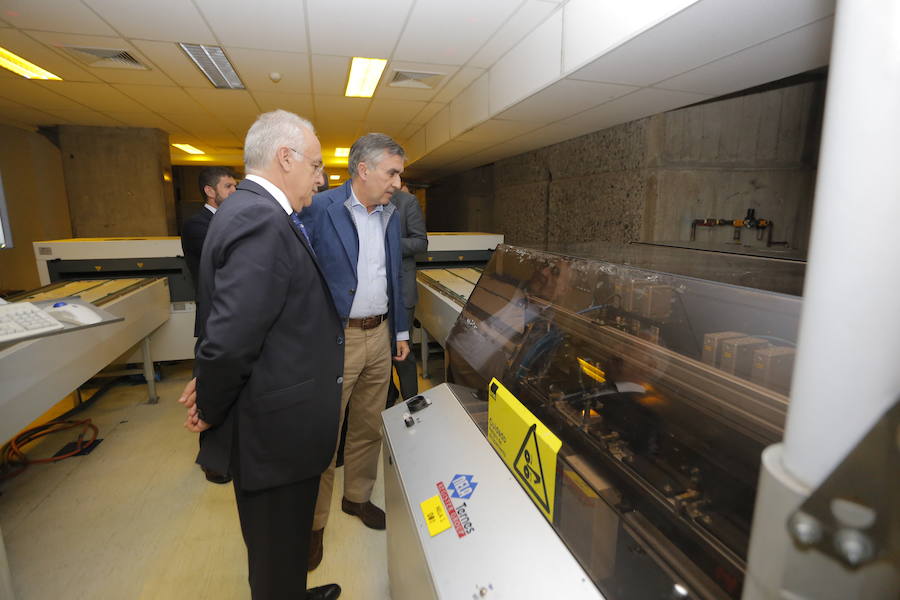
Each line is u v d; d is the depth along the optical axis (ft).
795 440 0.96
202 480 6.80
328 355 3.67
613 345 2.48
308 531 3.83
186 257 7.52
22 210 22.04
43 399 4.99
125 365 11.03
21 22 8.44
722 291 2.01
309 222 4.86
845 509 0.82
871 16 0.76
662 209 10.91
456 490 2.66
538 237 16.19
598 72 7.41
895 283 0.78
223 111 15.56
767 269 2.49
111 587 4.83
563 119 11.02
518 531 2.20
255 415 3.33
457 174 25.90
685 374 2.00
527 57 8.89
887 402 0.82
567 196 14.28
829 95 0.89
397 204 7.63
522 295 3.61
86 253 9.73
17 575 4.98
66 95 13.50
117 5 7.79
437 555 2.38
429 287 8.86
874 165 0.78
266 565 3.63
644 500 1.85
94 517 5.97
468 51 9.76
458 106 13.26
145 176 18.90
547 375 2.78
